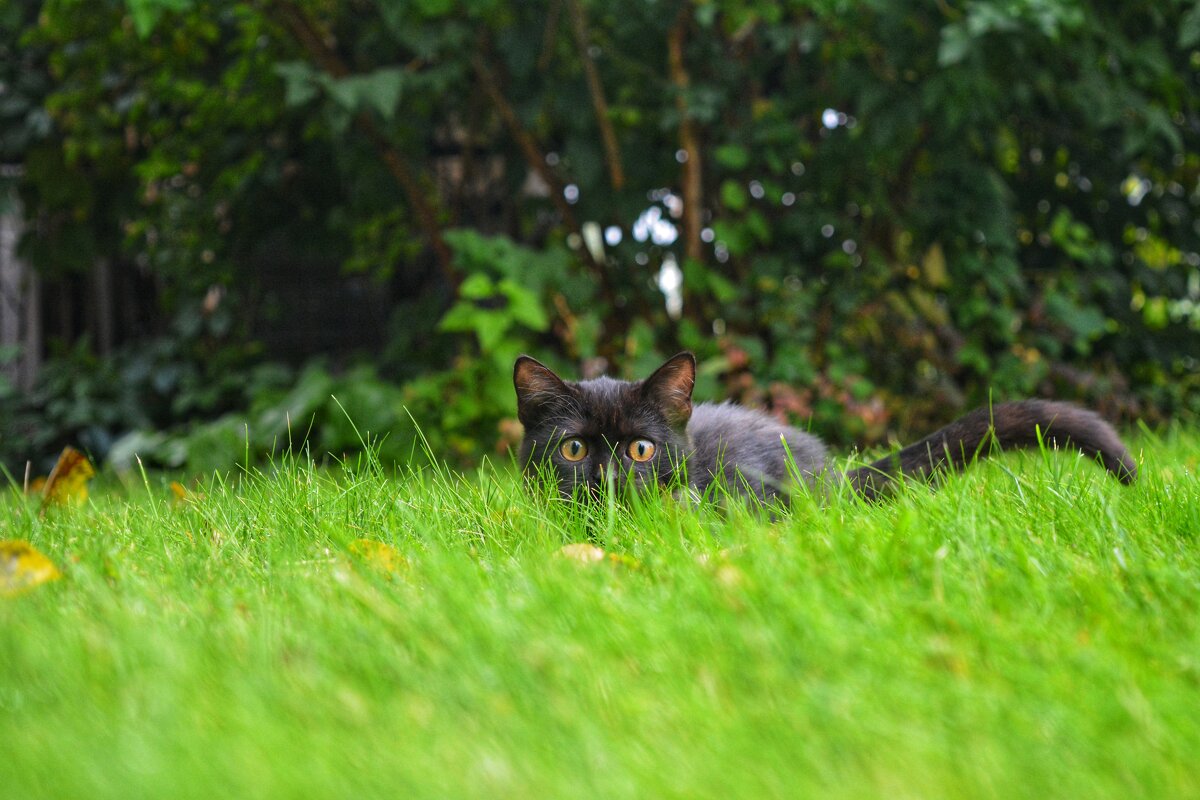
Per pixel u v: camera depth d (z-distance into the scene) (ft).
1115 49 18.49
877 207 20.01
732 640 5.65
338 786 4.34
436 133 24.14
